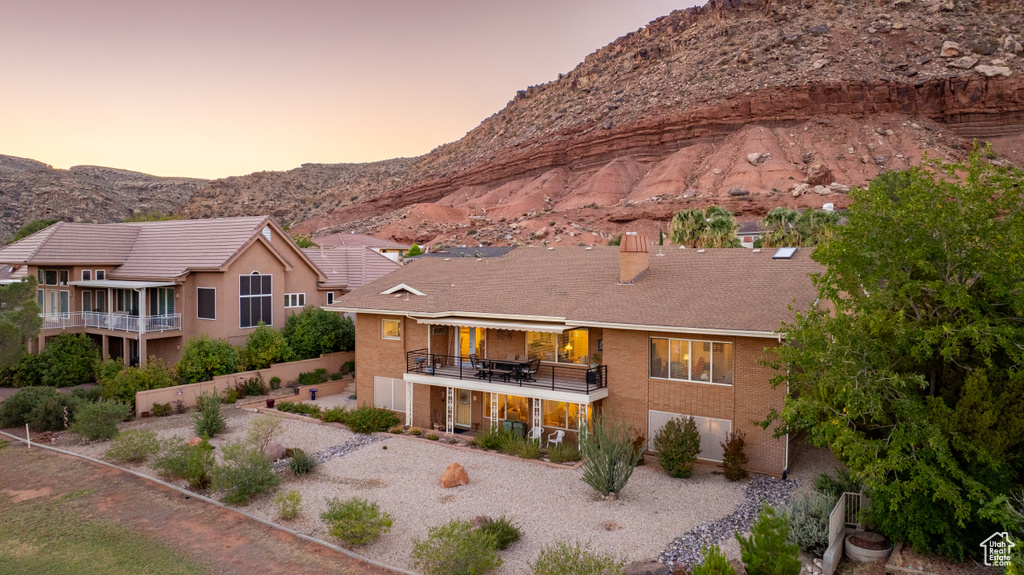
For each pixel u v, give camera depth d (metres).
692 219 49.31
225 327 39.75
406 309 30.80
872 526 17.14
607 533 17.91
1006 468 15.38
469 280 33.62
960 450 15.01
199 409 32.72
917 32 163.62
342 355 43.00
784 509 18.27
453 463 22.66
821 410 16.70
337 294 49.50
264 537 18.16
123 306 42.75
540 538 17.62
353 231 152.38
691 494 20.97
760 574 13.20
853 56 158.25
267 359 38.75
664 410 24.59
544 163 178.88
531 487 21.80
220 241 41.84
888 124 140.12
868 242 15.91
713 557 13.16
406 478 22.91
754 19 193.75
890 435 15.48
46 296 44.31
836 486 19.12
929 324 15.66
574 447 25.64
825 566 15.30
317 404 35.12
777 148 136.88
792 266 26.70
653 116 164.50
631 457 23.42
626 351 25.39
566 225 125.06
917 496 15.25
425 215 150.50
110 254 44.00
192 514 19.91
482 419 29.80
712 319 22.95
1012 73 140.38
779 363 19.39
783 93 147.38
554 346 27.94
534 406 27.48
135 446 24.97
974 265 14.91
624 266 28.31
